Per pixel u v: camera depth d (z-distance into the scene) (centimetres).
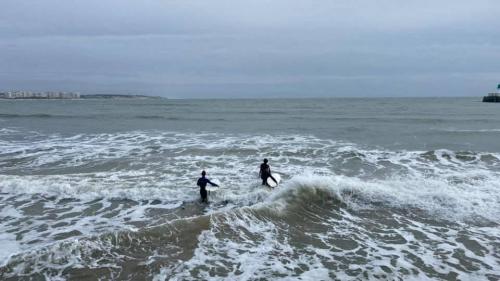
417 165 1698
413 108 6944
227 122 3847
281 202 1145
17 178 1438
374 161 1783
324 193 1216
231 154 1948
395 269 788
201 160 1817
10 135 2725
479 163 1727
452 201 1177
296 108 7138
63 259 796
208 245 884
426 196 1216
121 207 1179
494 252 865
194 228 955
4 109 6438
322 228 1010
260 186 1358
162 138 2567
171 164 1736
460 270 783
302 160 1820
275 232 971
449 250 877
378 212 1125
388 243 916
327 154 1925
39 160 1830
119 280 728
